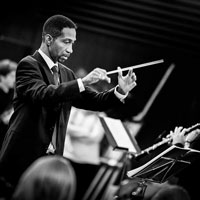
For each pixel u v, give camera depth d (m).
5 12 16.11
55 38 7.44
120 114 15.23
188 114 15.85
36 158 7.05
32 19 16.19
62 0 16.30
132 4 16.31
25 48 15.62
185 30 16.50
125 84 7.36
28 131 7.08
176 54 16.31
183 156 7.84
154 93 15.90
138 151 9.73
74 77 7.90
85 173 14.61
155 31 16.50
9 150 7.02
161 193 5.26
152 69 16.11
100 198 14.48
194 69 16.19
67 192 3.60
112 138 9.58
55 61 7.55
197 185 10.25
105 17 16.39
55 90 6.87
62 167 3.64
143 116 15.60
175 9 16.33
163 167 8.00
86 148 14.39
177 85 16.05
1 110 14.83
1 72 15.20
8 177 7.02
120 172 14.11
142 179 8.52
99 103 7.54
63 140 7.35
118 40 16.34
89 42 16.23
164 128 15.67
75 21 16.34
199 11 16.30
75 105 7.76
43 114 7.15
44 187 3.56
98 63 16.14
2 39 15.54
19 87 7.18
